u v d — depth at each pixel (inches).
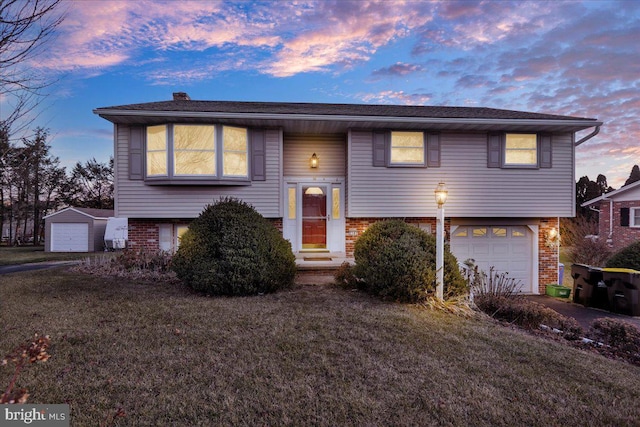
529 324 242.7
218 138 360.5
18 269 473.4
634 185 693.3
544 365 160.2
